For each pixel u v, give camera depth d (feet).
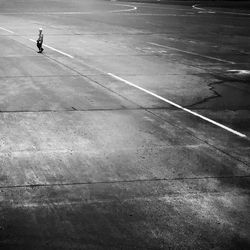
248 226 19.53
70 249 17.42
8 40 74.49
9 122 32.42
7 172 24.08
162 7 170.30
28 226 18.88
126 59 61.05
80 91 42.16
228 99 41.57
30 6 158.20
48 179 23.45
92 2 193.16
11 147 27.63
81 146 28.17
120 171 24.77
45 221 19.33
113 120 33.76
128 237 18.35
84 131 30.99
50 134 30.14
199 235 18.69
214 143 29.81
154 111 36.73
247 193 22.76
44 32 86.94
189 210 20.77
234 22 119.44
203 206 21.22
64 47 69.36
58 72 50.52
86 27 98.37
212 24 113.29
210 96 42.42
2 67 52.29
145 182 23.54
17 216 19.65
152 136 30.60
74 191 22.24
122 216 19.99
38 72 50.11
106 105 37.76
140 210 20.58
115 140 29.50
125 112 35.99
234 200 21.95
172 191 22.66
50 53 63.31
